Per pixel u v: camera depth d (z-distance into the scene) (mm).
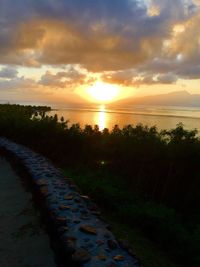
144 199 10508
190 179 10336
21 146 13828
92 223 5172
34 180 7980
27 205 7344
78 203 6188
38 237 5723
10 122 18484
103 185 10227
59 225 5156
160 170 11273
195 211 9578
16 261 4953
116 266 3844
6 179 9773
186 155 10383
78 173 12664
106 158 13664
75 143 14969
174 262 6113
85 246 4336
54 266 4832
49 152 15492
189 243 6504
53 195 6613
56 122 17094
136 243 6473
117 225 7445
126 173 12602
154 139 12109
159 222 7445
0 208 7148
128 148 12555
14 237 5730
